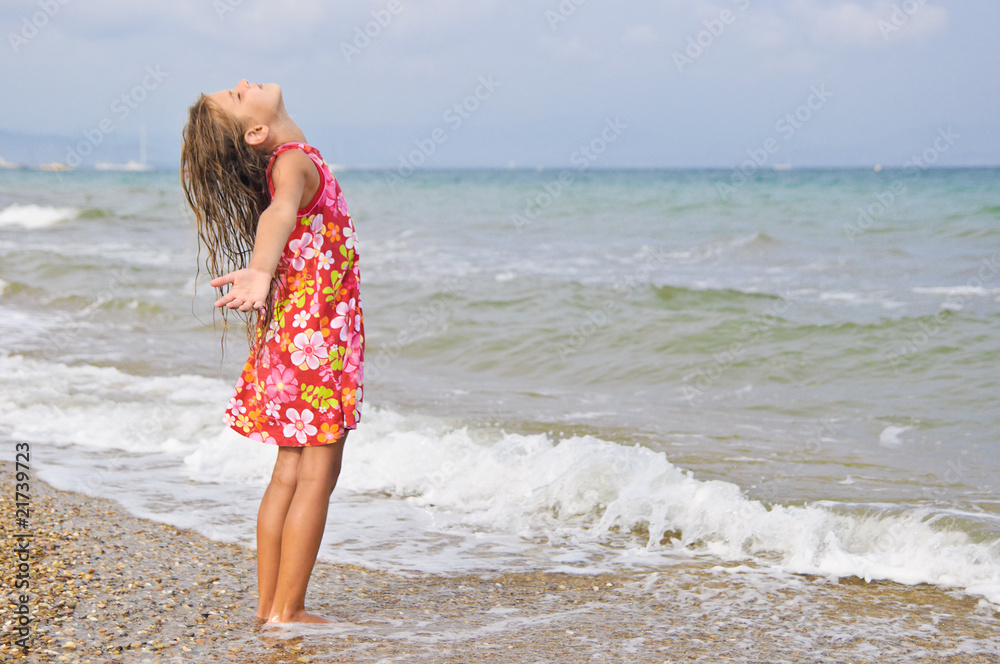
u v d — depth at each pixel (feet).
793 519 11.98
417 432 17.11
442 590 9.93
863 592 9.91
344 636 8.09
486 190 149.69
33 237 63.77
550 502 13.42
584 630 8.57
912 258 48.65
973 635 8.64
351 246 7.99
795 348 26.40
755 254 53.11
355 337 8.09
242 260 8.29
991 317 28.81
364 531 12.35
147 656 7.39
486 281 40.27
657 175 307.99
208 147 7.77
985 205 78.28
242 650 7.63
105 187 142.51
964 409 19.89
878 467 15.52
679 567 10.87
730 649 8.13
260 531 8.42
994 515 12.53
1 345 26.17
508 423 18.72
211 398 19.77
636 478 13.66
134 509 12.73
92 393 20.10
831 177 213.05
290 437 7.95
